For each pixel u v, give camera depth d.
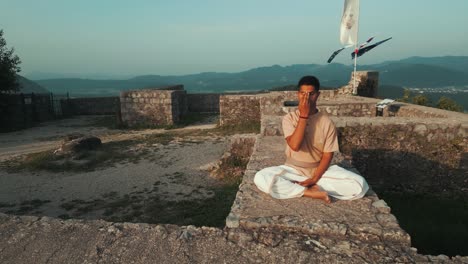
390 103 10.42
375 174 6.72
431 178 6.61
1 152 11.63
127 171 8.71
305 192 3.13
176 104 17.22
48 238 2.70
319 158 3.20
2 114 17.27
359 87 15.62
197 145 11.80
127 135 14.41
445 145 6.50
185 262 2.32
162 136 13.78
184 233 2.69
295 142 2.93
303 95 2.82
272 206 3.02
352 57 16.02
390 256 2.35
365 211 2.91
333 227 2.62
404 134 6.56
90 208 6.24
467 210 5.88
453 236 4.69
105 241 2.62
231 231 2.68
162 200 6.54
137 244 2.57
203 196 6.71
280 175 3.22
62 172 8.78
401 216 5.52
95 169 9.01
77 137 11.58
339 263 2.27
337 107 11.02
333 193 3.16
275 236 2.60
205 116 20.78
